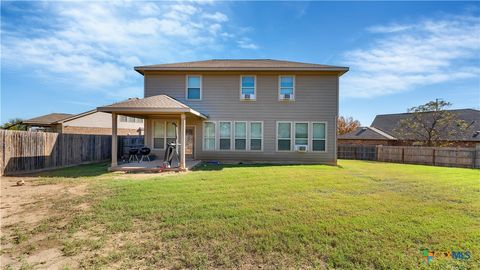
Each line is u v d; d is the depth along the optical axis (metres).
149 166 10.46
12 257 3.04
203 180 7.80
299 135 13.25
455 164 15.14
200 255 3.07
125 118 25.78
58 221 4.21
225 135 13.38
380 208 4.93
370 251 3.15
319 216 4.43
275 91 13.30
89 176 8.71
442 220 4.26
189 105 13.35
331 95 13.13
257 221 4.18
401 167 13.09
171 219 4.29
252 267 2.82
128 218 4.34
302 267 2.82
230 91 13.36
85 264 2.88
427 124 21.67
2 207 4.97
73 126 22.28
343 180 7.96
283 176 8.62
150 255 3.08
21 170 9.38
